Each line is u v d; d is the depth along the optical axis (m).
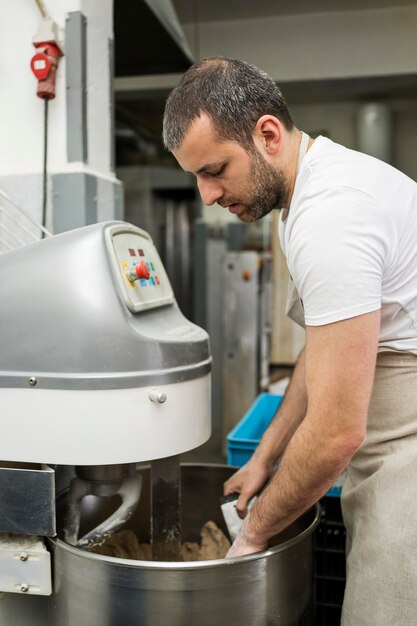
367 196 0.75
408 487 0.84
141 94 3.04
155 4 1.90
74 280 0.81
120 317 0.81
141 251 0.97
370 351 0.73
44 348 0.81
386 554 0.83
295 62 2.94
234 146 0.77
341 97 3.58
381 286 0.80
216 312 3.57
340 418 0.74
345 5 2.81
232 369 3.17
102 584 0.80
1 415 0.83
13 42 1.23
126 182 4.46
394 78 2.92
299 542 0.86
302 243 0.75
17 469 0.83
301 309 1.04
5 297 0.83
